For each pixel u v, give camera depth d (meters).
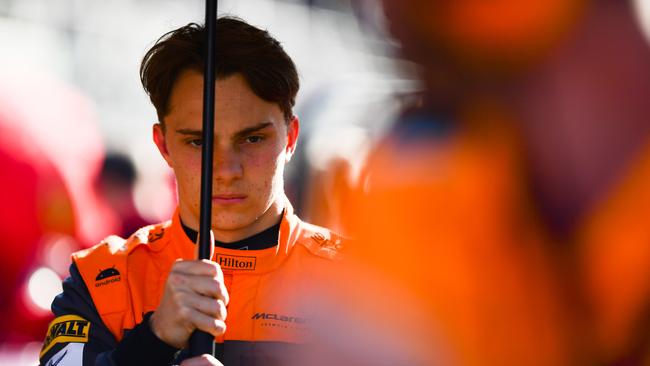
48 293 5.87
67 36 10.12
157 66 3.64
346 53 9.05
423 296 1.72
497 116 1.66
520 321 1.67
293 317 3.53
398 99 1.78
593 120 1.62
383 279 1.75
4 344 5.71
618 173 1.61
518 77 1.65
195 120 3.56
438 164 1.70
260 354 3.53
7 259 5.74
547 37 1.62
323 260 3.60
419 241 1.71
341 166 5.49
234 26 3.67
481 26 1.64
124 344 3.17
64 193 6.10
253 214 3.62
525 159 1.65
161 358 3.10
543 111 1.64
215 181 3.55
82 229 6.18
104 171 6.62
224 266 3.65
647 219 1.61
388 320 1.75
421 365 1.72
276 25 11.54
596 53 1.62
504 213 1.66
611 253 1.62
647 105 1.62
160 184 7.04
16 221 5.82
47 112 6.34
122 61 10.41
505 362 1.68
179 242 3.70
